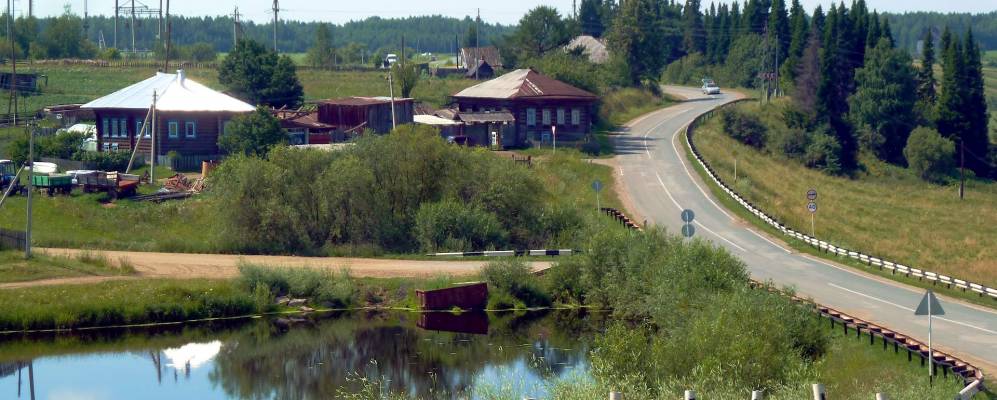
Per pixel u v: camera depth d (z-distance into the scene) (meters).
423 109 145.62
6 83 179.12
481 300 72.12
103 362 59.97
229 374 57.16
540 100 137.62
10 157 112.56
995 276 84.50
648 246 69.75
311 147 98.81
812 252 83.56
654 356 46.06
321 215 89.62
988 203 147.62
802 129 174.75
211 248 85.25
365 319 69.62
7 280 71.25
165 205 94.50
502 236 89.00
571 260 74.44
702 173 119.06
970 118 181.88
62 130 128.25
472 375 55.62
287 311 71.38
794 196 125.25
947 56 183.12
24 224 89.19
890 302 64.69
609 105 176.75
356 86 194.12
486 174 94.38
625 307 66.94
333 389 54.25
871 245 99.25
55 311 66.50
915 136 172.50
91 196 96.38
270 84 152.75
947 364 46.97
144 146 117.25
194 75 194.25
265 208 86.62
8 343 63.69
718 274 59.59
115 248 85.75
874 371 47.59
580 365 56.56
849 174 170.88
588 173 117.38
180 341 64.50
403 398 51.16
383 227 89.44
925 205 138.00
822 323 56.94
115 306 67.62
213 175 93.75
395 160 92.69
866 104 181.88
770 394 42.25
